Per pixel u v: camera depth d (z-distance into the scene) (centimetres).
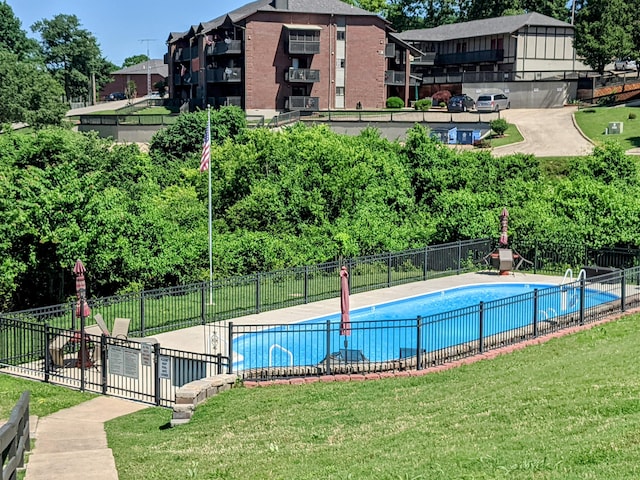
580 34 8262
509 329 2272
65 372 2064
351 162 3912
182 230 3516
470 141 6625
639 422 1286
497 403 1544
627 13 8344
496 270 3575
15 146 3919
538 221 3641
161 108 9394
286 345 2394
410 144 4312
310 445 1408
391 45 8700
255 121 7550
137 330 2534
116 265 2997
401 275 3375
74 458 1362
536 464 1138
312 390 1823
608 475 1059
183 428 1609
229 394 1833
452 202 3744
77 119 9012
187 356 2223
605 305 2516
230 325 1944
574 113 7494
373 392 1780
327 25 8294
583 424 1330
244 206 3772
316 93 8369
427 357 2017
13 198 2798
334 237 3494
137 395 1914
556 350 2075
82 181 2888
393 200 4044
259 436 1495
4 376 2064
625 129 6569
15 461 1133
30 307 2878
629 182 4209
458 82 9162
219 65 8631
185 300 2903
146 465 1338
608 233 3506
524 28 8962
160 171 4912
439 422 1462
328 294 3080
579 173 4312
